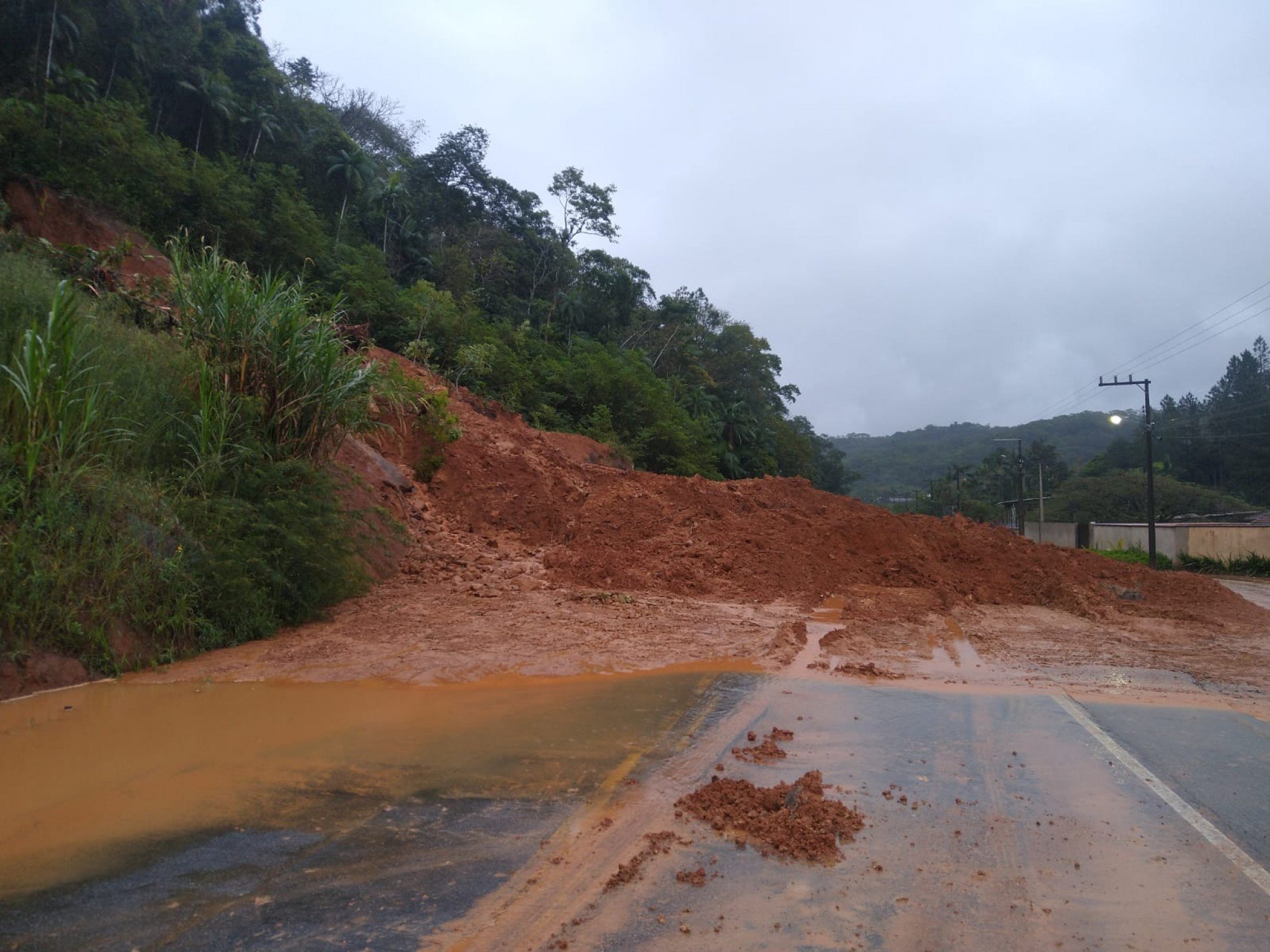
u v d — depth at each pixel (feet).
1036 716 21.22
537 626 30.42
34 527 22.49
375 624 29.78
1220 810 14.87
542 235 183.62
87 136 86.12
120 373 29.35
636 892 11.11
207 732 17.65
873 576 46.55
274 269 98.17
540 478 52.21
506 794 14.52
